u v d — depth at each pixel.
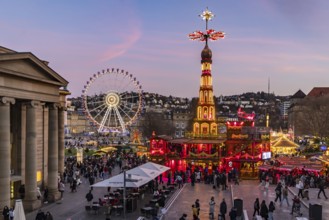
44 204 43.50
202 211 40.94
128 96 112.56
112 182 38.34
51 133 45.38
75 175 59.62
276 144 95.12
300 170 59.81
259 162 69.50
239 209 37.47
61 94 58.97
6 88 35.69
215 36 88.38
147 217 38.00
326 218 37.34
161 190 48.72
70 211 40.47
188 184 59.78
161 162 69.94
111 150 98.75
